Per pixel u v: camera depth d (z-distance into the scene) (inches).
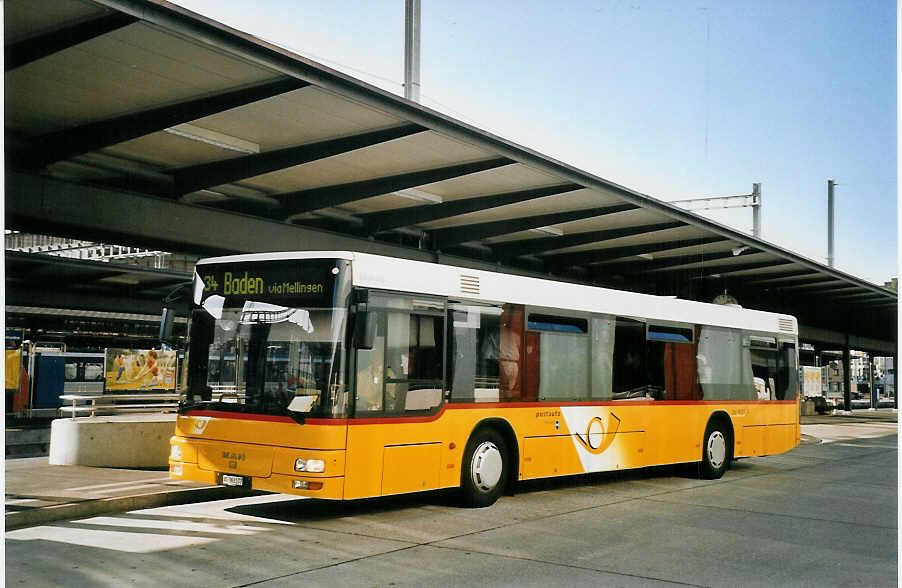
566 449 476.1
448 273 417.7
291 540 334.6
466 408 418.9
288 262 378.3
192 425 387.9
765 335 661.3
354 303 366.3
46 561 289.4
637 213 853.8
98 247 2642.7
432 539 342.6
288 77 474.6
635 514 420.5
